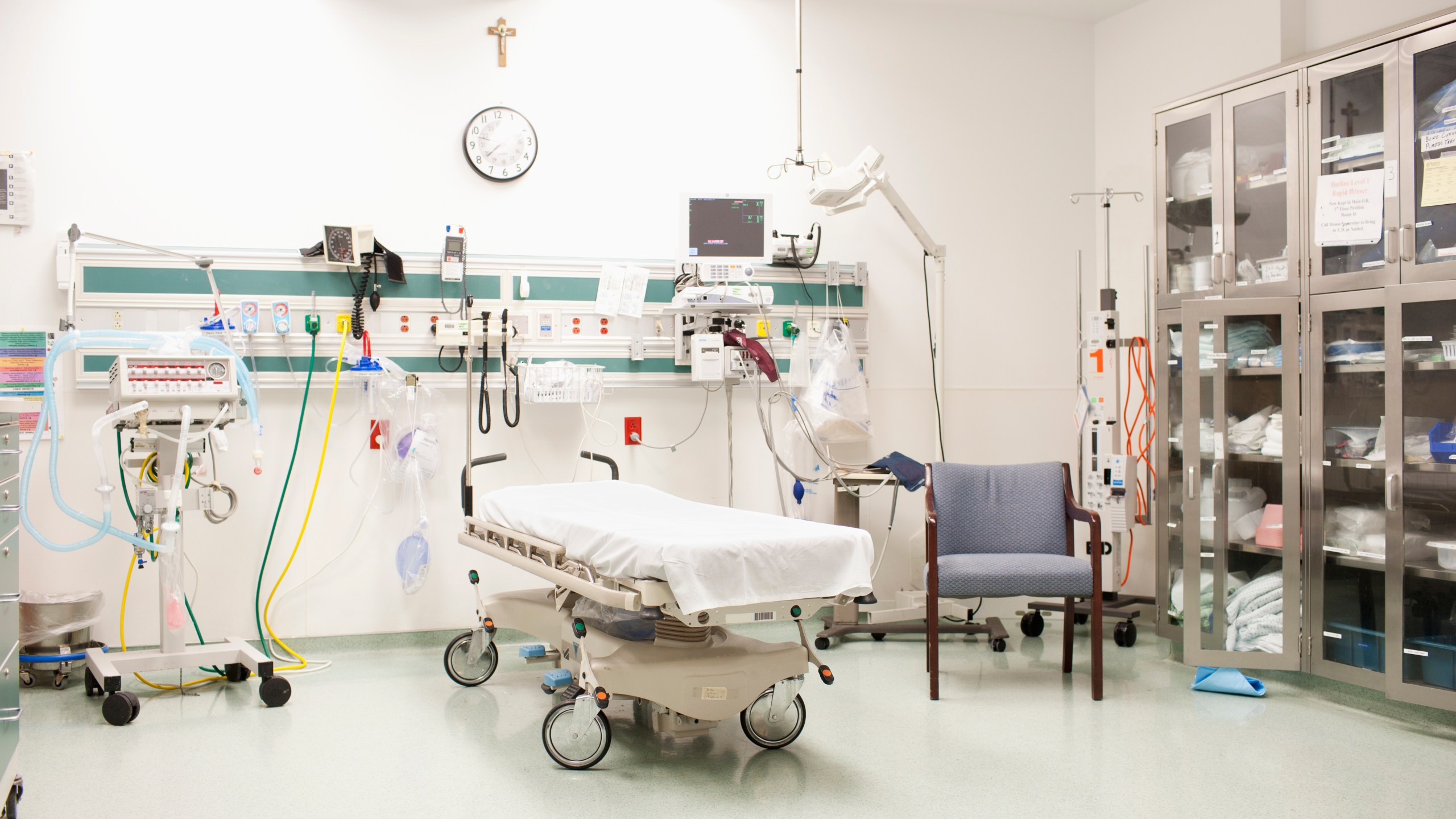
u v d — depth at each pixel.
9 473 2.26
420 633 3.85
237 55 3.68
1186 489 3.38
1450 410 2.97
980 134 4.58
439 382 3.84
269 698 3.07
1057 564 3.21
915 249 4.47
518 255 3.96
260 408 3.68
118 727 2.86
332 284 3.73
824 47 4.37
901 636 4.11
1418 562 2.97
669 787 2.38
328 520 3.76
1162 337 3.86
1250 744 2.72
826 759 2.58
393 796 2.33
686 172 4.18
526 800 2.31
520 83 3.97
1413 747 2.71
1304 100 3.28
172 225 3.62
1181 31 4.31
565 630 2.89
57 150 3.51
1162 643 4.00
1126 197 4.61
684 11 4.18
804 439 4.19
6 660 2.16
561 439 4.00
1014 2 4.50
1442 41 2.88
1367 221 3.08
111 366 3.36
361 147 3.81
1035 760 2.58
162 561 3.09
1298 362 3.28
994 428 4.61
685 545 2.16
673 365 4.09
